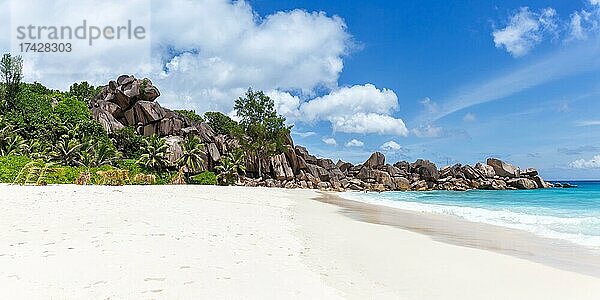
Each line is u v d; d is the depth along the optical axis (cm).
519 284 807
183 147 7331
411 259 1009
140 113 8556
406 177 9188
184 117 9125
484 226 1772
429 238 1388
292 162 8938
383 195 5688
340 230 1484
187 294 651
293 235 1277
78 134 6800
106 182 4756
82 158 5944
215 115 10869
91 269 762
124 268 774
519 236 1475
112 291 652
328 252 1041
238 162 8000
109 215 1448
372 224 1769
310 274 811
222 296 650
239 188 5691
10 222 1239
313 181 8525
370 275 836
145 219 1393
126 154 7619
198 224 1362
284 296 668
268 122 8825
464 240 1373
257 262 877
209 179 7262
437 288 764
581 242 1347
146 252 901
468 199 4500
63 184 3994
